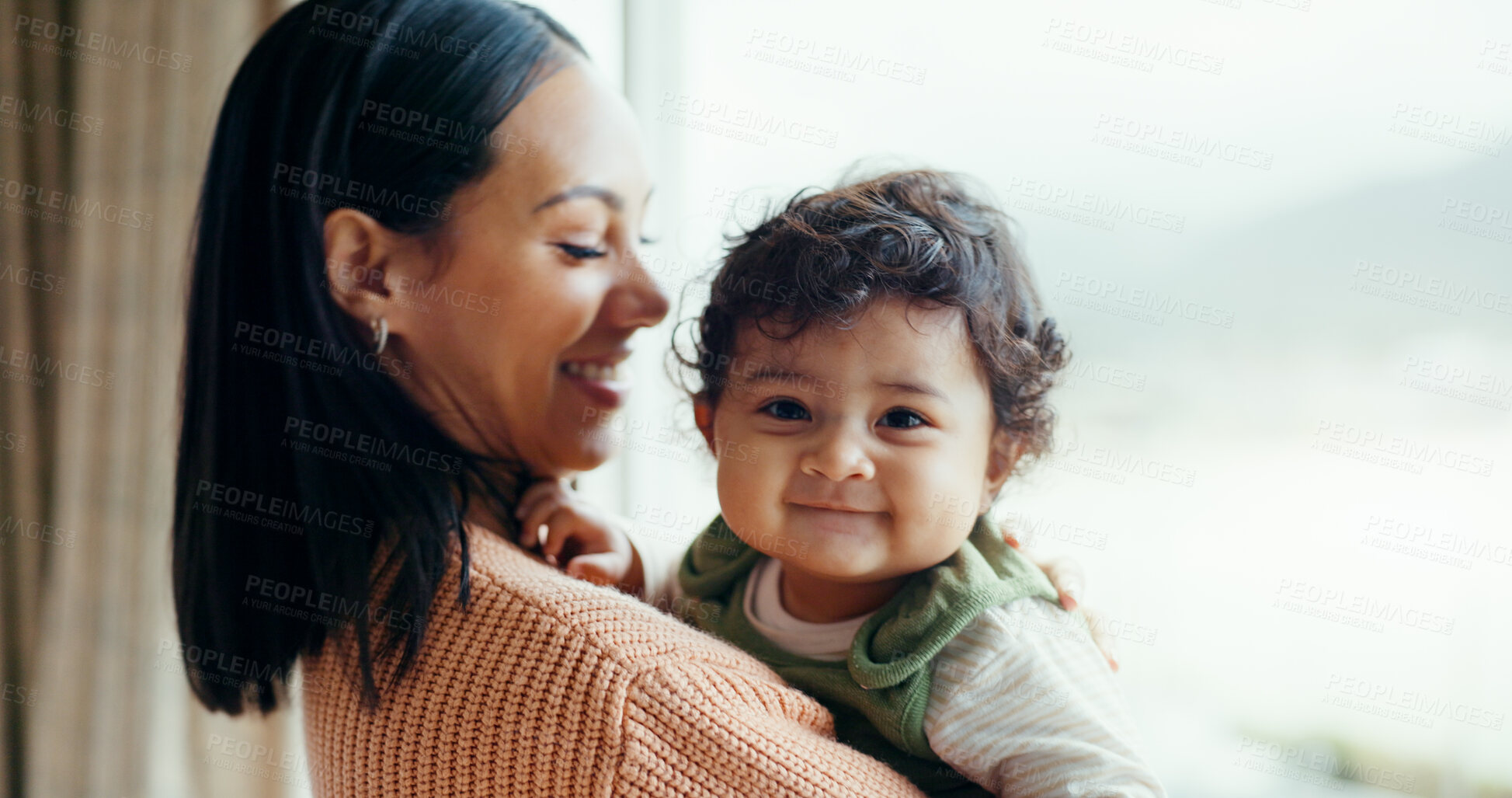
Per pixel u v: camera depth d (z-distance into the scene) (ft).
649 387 4.15
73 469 4.82
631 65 4.38
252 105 2.11
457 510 2.05
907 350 2.17
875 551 2.19
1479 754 3.17
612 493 4.45
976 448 2.27
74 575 4.81
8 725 5.08
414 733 1.78
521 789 1.68
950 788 2.19
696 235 4.35
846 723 2.25
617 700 1.66
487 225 2.19
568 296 2.30
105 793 4.76
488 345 2.25
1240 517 3.43
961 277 2.23
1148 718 3.53
